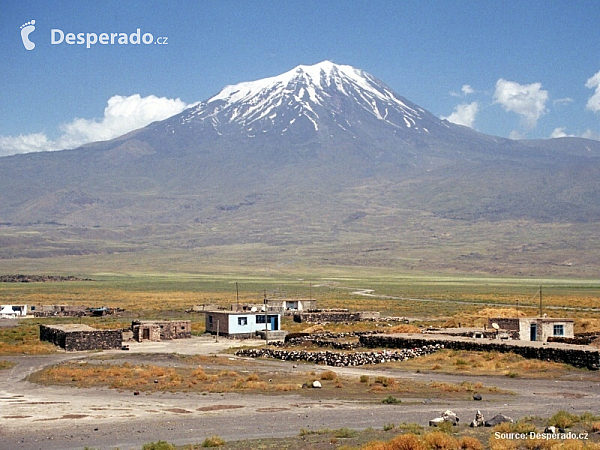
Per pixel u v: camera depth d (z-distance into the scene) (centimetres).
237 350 8106
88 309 14338
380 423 3931
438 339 7231
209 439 3453
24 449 3425
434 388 5253
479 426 3688
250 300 17838
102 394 5059
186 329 9781
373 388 5197
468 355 6712
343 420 4041
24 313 13888
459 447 3131
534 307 15450
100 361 7000
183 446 3422
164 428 3881
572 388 5238
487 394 5006
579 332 9281
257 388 5256
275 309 12950
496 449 3083
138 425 3962
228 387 5309
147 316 13638
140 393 5078
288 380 5703
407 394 5016
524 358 6425
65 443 3544
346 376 5894
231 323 9838
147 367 6391
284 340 9150
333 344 7831
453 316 12825
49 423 4028
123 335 9450
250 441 3491
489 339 7225
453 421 3834
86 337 8206
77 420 4103
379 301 18100
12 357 7456
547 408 4378
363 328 10444
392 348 7450
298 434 3659
